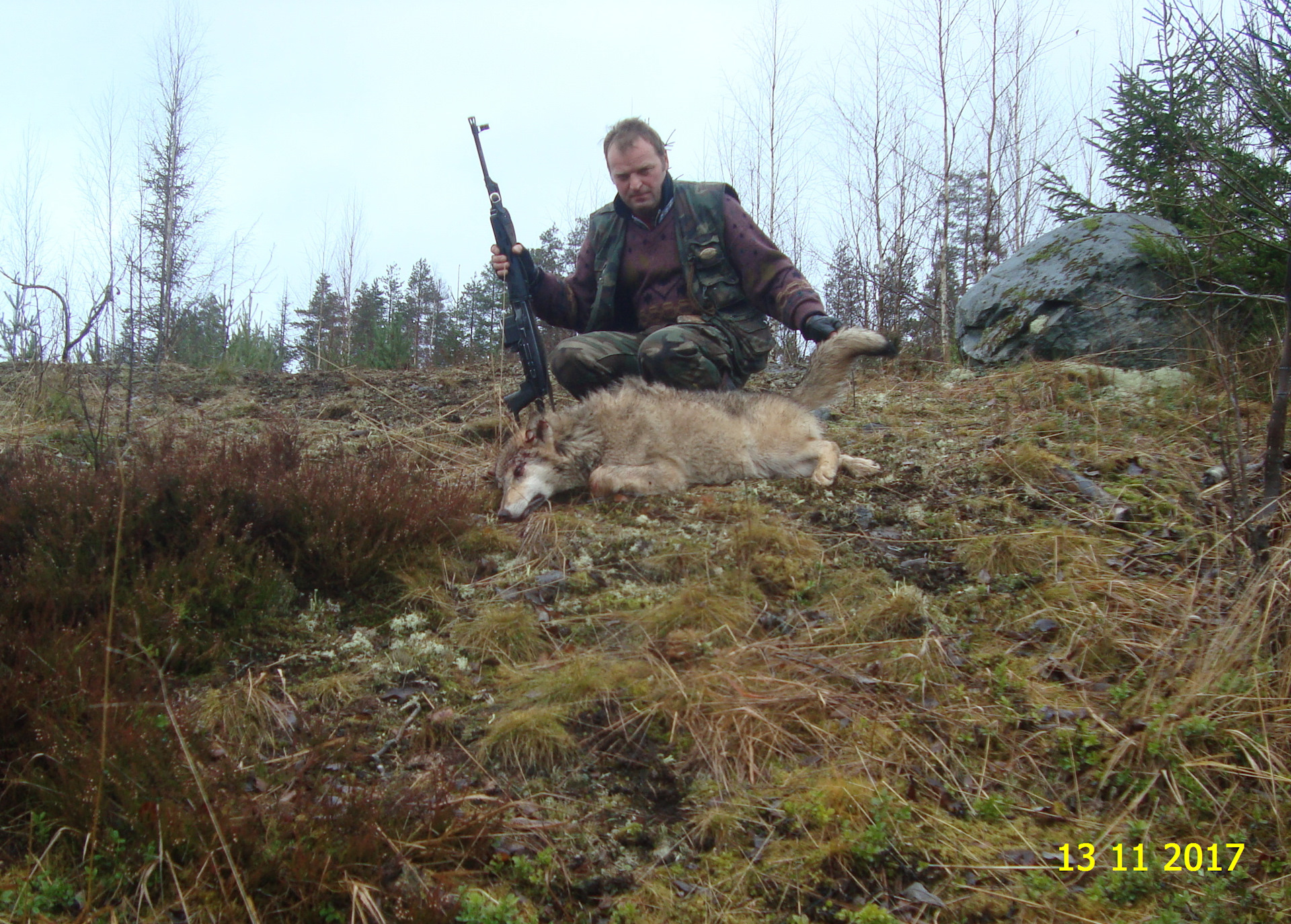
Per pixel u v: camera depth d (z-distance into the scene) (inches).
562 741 104.8
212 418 249.3
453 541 159.2
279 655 123.9
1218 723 104.2
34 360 264.4
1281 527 135.4
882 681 117.0
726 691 113.7
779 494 176.9
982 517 161.5
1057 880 88.9
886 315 431.2
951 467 184.5
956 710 112.3
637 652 124.2
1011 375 248.5
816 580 141.6
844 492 177.3
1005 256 459.8
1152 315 239.6
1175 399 203.6
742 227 199.2
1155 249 238.7
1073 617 129.0
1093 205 300.0
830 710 111.4
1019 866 89.8
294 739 105.2
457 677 120.6
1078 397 215.3
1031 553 145.5
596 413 186.9
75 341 187.8
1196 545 143.2
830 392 198.5
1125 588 134.0
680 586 142.2
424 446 223.5
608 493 179.0
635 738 107.6
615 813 97.3
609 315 210.5
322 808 86.7
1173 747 101.9
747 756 103.9
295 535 144.1
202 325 436.5
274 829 83.8
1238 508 139.8
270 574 131.3
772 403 188.4
